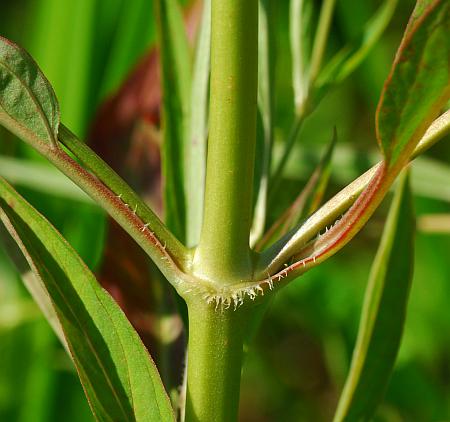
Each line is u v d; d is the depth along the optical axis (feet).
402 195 0.34
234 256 0.28
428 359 0.55
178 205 0.34
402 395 0.52
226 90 0.27
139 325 0.36
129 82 0.43
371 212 0.27
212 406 0.29
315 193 0.35
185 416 0.29
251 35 0.27
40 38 0.54
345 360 0.53
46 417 0.49
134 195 0.28
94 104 0.54
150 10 0.54
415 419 0.51
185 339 0.33
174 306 0.36
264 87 0.35
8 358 0.48
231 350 0.29
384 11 0.38
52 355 0.48
